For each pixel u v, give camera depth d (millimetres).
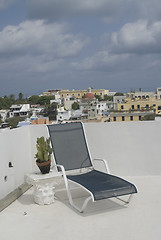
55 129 4586
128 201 3824
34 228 3199
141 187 4504
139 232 2988
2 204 3834
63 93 123062
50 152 4074
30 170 5293
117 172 5254
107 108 75188
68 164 4398
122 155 5227
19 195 4371
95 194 3336
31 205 3939
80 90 123062
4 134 4191
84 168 4715
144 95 85062
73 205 3736
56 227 3201
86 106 73812
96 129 5250
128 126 5176
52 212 3646
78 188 4625
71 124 4738
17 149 4676
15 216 3564
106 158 5262
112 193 3396
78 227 3176
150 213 3469
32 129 5301
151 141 5148
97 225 3203
